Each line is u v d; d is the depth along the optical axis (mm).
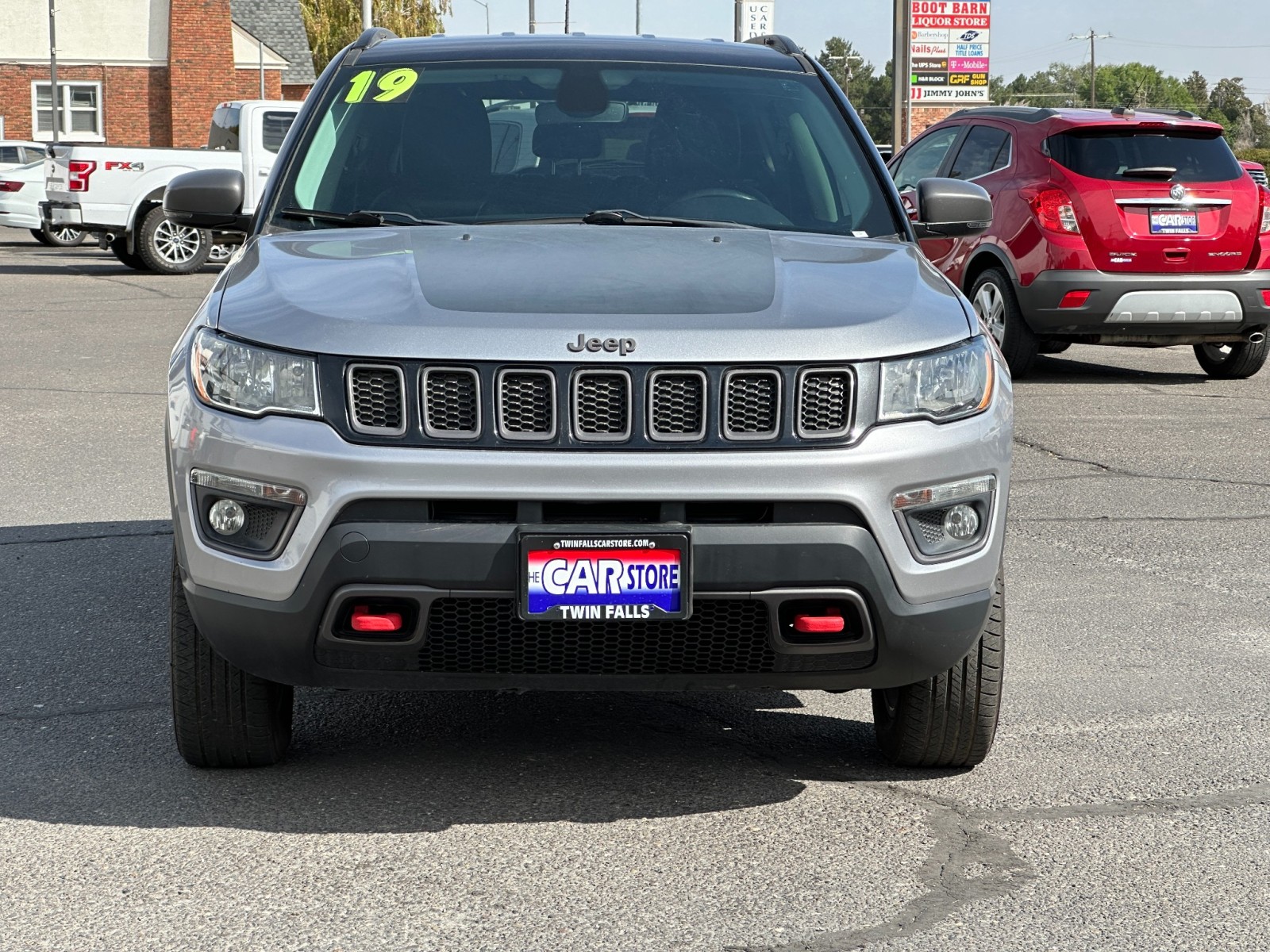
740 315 3521
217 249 23578
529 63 5102
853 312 3600
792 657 3484
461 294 3609
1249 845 3574
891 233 4613
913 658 3570
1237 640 5340
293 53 56625
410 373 3381
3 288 19125
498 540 3338
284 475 3402
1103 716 4535
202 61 46781
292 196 4633
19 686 4695
